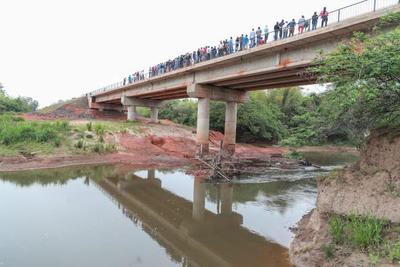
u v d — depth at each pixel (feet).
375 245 29.86
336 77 33.86
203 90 113.91
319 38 68.59
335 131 39.37
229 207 60.39
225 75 99.25
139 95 167.94
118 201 63.00
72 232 45.29
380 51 30.81
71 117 197.98
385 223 31.24
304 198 65.72
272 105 202.80
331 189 36.76
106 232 45.98
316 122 40.27
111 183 78.54
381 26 50.42
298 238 38.78
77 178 81.61
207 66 103.76
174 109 235.61
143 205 61.46
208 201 65.36
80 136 116.57
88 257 37.63
